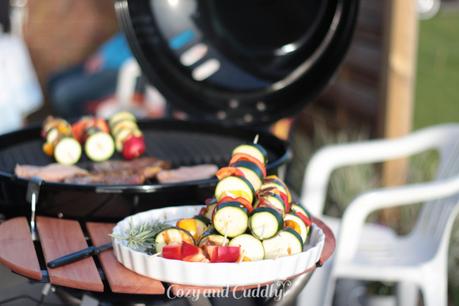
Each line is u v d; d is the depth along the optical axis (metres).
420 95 9.82
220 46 2.54
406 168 4.14
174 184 2.07
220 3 2.51
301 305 3.02
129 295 1.74
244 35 2.57
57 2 5.98
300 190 4.53
